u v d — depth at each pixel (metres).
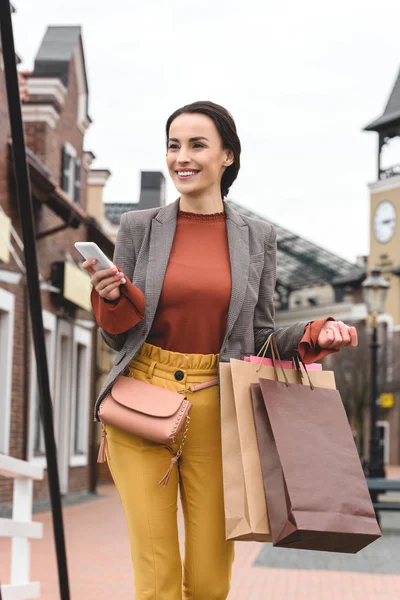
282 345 3.70
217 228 3.88
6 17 3.51
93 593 8.41
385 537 15.59
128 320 3.60
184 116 3.80
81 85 23.05
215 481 3.79
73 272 20.80
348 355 60.03
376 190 70.12
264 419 3.48
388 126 69.88
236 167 3.91
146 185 38.78
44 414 4.25
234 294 3.74
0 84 16.59
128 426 3.67
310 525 3.25
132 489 3.75
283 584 9.43
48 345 20.17
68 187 22.14
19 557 5.64
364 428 61.75
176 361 3.75
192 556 3.83
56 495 4.33
